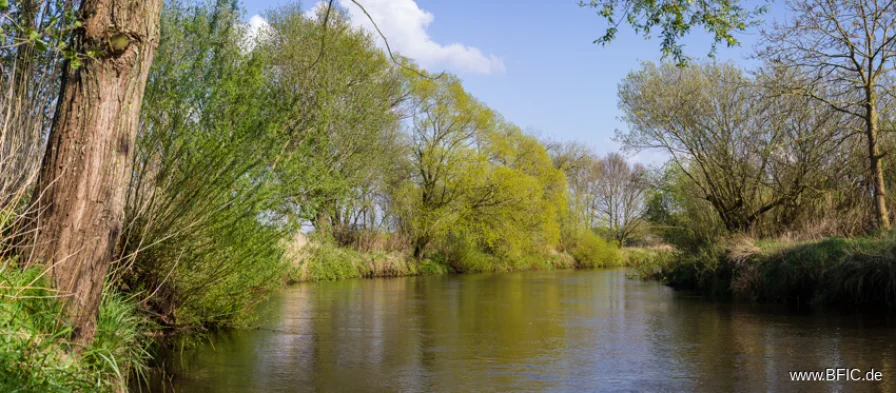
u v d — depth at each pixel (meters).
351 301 17.94
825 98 20.62
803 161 22.11
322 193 12.89
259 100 10.16
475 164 36.28
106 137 5.60
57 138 5.54
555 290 22.62
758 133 23.44
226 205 9.61
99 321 6.53
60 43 5.12
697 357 9.41
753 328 12.07
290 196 11.40
